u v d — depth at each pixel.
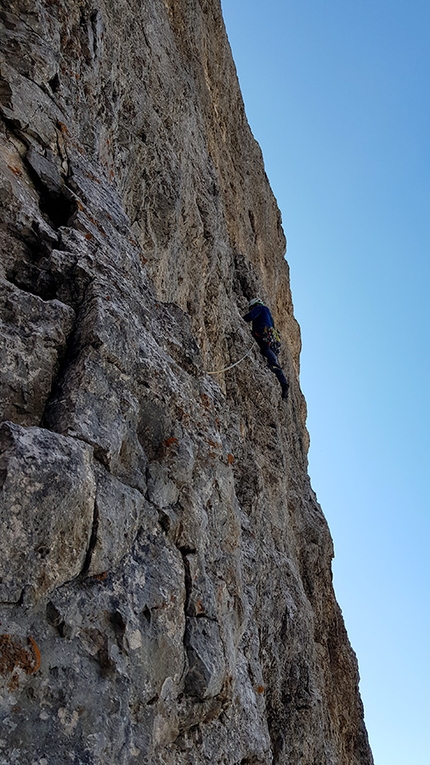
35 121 5.08
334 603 14.20
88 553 3.15
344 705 13.34
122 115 8.23
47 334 3.69
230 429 9.79
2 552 2.79
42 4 6.12
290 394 16.38
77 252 4.36
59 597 2.98
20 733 2.61
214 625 3.90
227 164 16.09
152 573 3.52
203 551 4.09
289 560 10.59
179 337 5.25
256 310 12.96
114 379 3.81
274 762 7.95
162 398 4.17
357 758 13.30
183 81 11.58
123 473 3.66
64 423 3.41
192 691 3.60
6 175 4.40
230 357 11.64
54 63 5.66
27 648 2.76
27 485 2.91
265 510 9.59
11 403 3.40
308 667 9.26
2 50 5.24
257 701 5.39
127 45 8.67
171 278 9.34
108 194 5.62
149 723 3.16
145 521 3.67
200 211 11.34
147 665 3.23
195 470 4.36
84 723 2.80
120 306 4.22
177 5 13.46
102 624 3.08
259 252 17.78
